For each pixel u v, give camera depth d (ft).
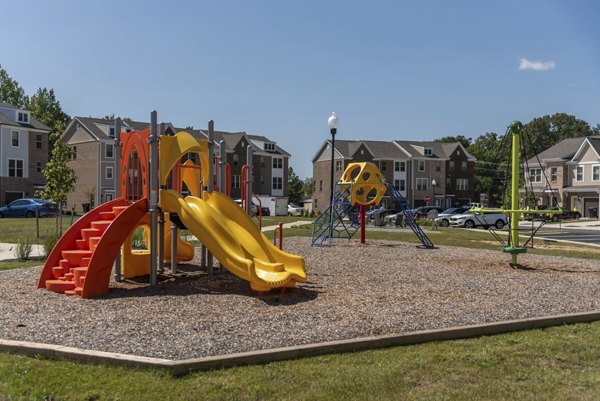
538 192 204.54
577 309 25.93
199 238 29.73
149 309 24.76
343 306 25.45
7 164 176.04
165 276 35.29
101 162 190.08
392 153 239.30
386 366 17.37
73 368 16.75
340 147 231.91
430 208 152.76
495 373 16.98
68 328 21.04
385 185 66.80
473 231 101.96
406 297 28.04
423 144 250.16
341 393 15.17
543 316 23.99
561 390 15.69
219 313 23.88
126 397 14.64
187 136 32.83
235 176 223.51
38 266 40.83
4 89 260.83
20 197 179.11
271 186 238.89
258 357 17.52
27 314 23.72
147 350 18.12
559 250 61.57
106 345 18.67
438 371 17.04
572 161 196.65
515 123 41.04
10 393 14.80
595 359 18.53
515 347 19.72
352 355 18.48
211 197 33.71
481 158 304.50
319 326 21.48
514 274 38.01
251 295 28.48
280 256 32.01
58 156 64.54
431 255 51.37
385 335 20.27
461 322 22.67
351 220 95.09
